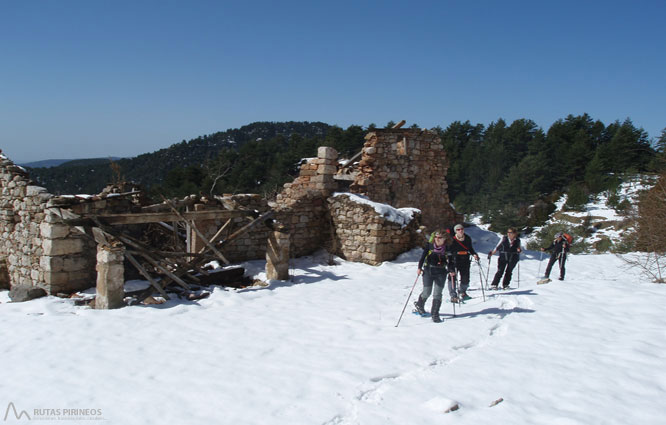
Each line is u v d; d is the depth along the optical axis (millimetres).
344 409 4379
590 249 28609
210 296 9297
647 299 8164
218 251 10445
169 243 12922
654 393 4508
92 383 5027
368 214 13727
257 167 55375
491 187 58281
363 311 8195
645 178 15398
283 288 10352
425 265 7449
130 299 8867
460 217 20078
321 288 10391
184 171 44000
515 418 4074
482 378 5020
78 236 10016
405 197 17609
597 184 48250
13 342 6383
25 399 4617
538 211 45219
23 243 10594
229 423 4137
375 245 13445
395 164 17234
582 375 5004
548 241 30359
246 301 9070
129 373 5324
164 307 8516
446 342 6285
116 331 6945
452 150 66750
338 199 14648
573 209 43812
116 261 8406
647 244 13680
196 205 12719
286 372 5320
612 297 8586
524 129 69062
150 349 6180
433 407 4277
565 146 58969
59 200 9703
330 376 5164
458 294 8477
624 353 5598
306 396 4672
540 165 54656
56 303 8555
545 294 9055
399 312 8086
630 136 51344
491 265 13906
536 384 4820
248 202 13500
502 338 6469
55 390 4832
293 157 55781
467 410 4262
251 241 13664
